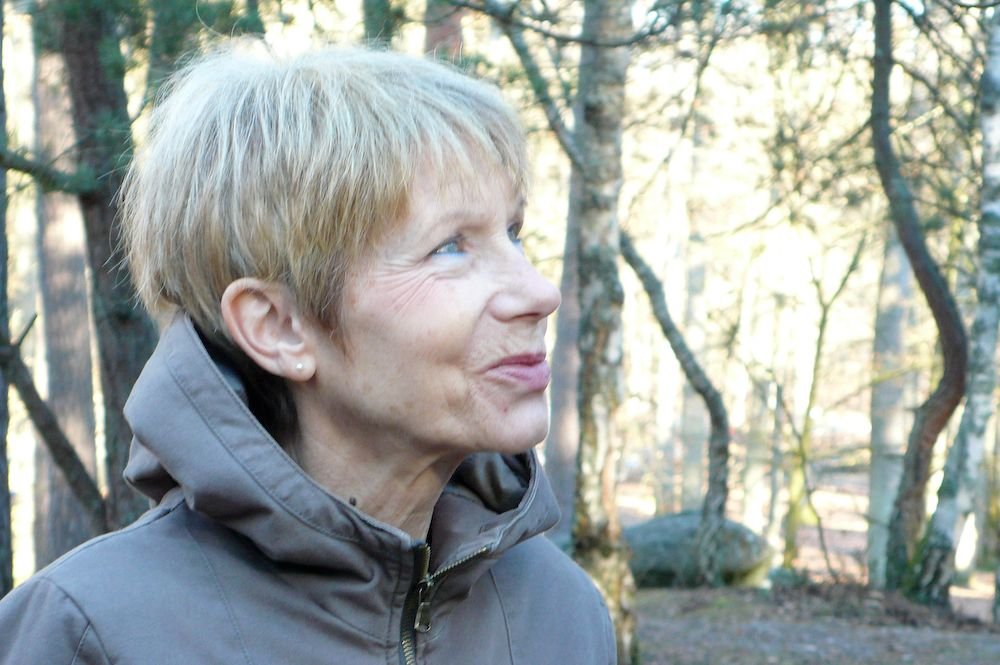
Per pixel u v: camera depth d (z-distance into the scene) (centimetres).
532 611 119
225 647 96
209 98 103
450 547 111
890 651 773
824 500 2828
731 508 2862
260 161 98
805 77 818
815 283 1273
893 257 1573
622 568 593
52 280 1322
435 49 121
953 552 1007
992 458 2005
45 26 469
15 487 2416
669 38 553
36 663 92
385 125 97
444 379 98
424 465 105
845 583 1008
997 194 849
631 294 2369
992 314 1000
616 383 595
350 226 96
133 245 109
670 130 822
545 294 100
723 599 957
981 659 751
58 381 1320
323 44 115
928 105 904
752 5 543
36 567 1438
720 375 2103
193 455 95
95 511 535
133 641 93
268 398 108
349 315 98
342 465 106
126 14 426
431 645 105
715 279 2288
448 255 100
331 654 98
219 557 100
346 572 98
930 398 1018
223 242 99
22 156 434
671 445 2631
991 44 802
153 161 105
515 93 531
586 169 584
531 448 106
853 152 827
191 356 97
